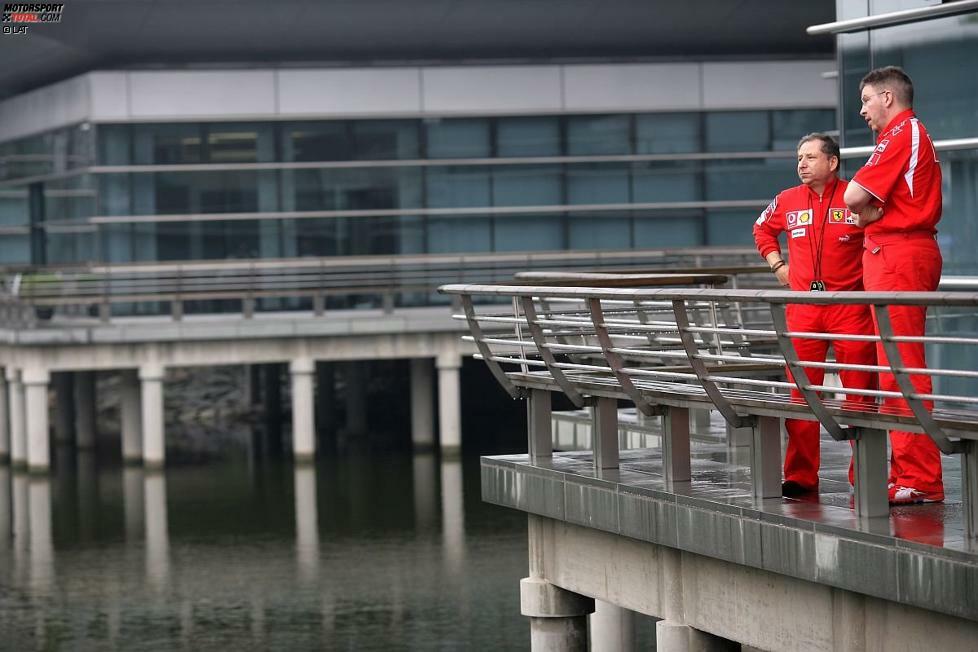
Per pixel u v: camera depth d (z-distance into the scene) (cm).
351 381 5334
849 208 1149
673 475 1272
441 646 2425
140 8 4747
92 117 5125
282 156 5206
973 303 922
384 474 4294
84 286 4847
